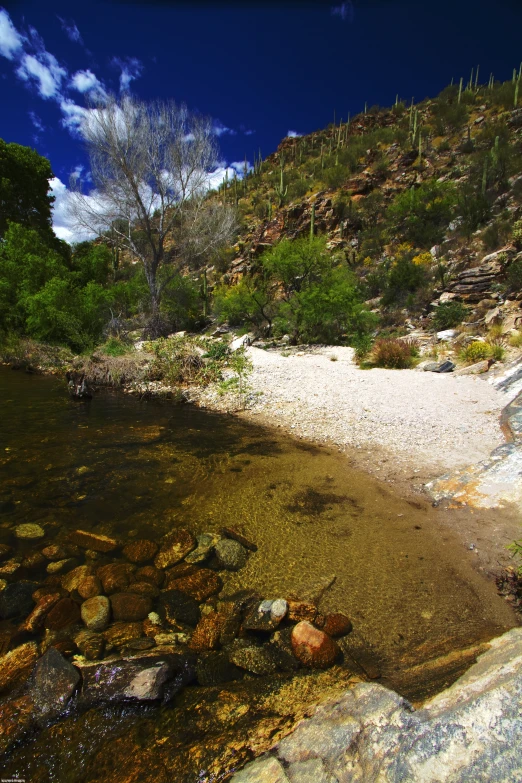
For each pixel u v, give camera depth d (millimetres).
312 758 1574
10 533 3643
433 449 5750
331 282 15852
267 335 17906
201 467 5301
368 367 11320
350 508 4254
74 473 5012
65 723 1910
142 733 1870
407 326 15453
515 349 10523
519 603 2840
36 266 17750
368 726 1678
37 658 2299
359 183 33062
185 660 2314
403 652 2410
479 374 9453
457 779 1357
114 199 17828
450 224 22812
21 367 14133
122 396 9961
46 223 27688
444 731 1550
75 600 2818
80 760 1737
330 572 3213
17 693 2053
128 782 1633
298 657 2352
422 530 3838
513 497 4070
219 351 12695
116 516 4016
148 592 2938
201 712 1981
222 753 1736
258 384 9953
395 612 2777
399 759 1478
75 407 8539
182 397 9477
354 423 6973
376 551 3502
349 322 15977
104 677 2139
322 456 5738
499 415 6805
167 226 19547
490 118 35250
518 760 1367
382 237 26219
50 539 3570
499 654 2148
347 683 2168
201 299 25625
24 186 25734
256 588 3023
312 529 3844
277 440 6438
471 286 15539
